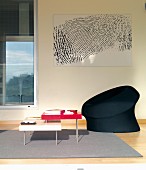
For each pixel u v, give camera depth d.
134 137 3.72
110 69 5.14
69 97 5.11
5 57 5.25
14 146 3.12
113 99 4.21
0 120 5.11
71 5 5.12
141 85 5.16
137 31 5.16
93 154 2.73
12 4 5.26
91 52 5.12
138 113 5.14
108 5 5.13
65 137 3.69
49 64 5.12
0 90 5.23
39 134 3.94
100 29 5.11
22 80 5.25
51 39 5.12
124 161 2.52
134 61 5.15
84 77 5.12
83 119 5.11
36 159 2.60
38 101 5.11
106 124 4.15
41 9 5.13
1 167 2.39
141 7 5.17
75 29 5.11
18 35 5.25
